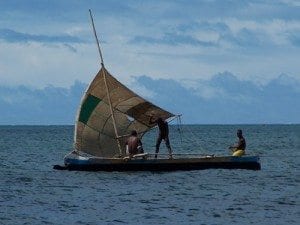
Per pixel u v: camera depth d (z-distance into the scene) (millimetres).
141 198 74500
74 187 83625
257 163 97625
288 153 171625
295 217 62406
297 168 116875
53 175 98625
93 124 101938
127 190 80625
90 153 102500
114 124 101312
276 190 81812
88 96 101000
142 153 95562
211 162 95438
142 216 62781
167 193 78375
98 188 82375
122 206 68750
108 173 95125
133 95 99438
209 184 86062
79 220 60594
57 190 81250
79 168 96688
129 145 94875
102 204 70125
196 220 60781
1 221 59906
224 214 63969
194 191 79938
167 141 96562
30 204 70125
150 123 101875
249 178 93125
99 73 100688
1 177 97312
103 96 101312
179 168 94750
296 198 74812
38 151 184500
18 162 134750
